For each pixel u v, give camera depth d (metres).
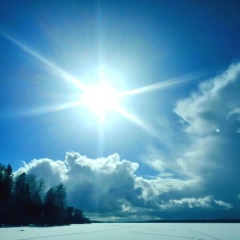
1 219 73.31
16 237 40.81
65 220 105.81
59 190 98.06
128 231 63.44
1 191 80.25
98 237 45.03
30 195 89.12
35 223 81.75
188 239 42.19
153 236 48.12
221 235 50.44
